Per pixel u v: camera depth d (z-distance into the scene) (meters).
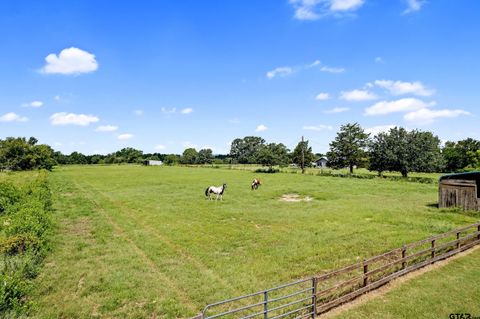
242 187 45.97
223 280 13.90
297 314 11.11
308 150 103.88
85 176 69.12
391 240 19.27
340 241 19.23
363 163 71.25
